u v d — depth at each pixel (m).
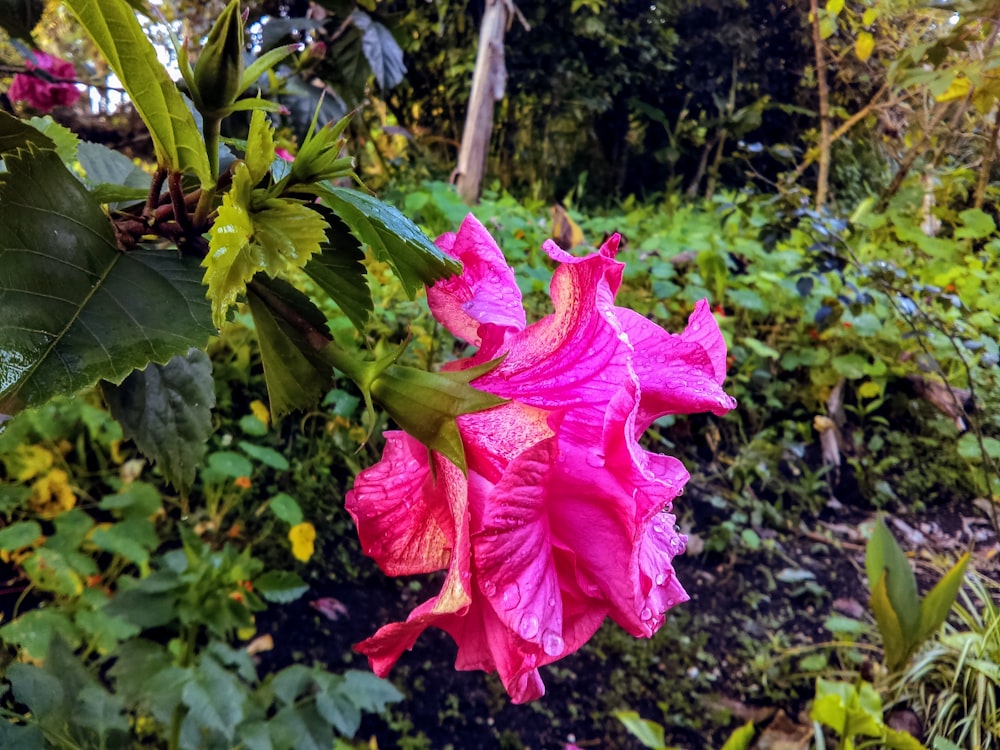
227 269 0.43
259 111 0.47
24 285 0.43
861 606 3.21
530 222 4.54
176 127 0.48
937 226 4.65
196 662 2.06
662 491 0.47
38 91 1.76
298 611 2.74
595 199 7.02
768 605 3.18
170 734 1.80
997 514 3.64
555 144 6.81
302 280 3.12
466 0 6.12
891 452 3.96
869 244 4.43
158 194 0.53
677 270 4.57
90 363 0.43
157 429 0.70
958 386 3.86
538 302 3.79
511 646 0.50
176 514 2.86
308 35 2.41
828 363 4.04
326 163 0.50
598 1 6.24
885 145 5.04
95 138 2.51
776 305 4.20
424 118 6.69
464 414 0.49
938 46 3.21
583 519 0.50
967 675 2.63
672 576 0.59
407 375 0.50
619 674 2.82
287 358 0.55
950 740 2.54
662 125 7.01
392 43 2.32
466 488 0.48
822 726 2.66
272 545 2.90
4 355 0.41
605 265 0.52
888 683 2.72
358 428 3.17
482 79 5.26
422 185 4.56
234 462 2.63
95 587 2.32
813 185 5.32
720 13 6.13
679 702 2.74
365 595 2.88
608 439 0.49
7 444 2.58
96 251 0.47
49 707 1.33
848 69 4.98
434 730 2.50
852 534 3.59
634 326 0.59
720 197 4.92
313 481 3.07
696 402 0.57
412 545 0.57
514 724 2.57
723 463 3.82
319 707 1.84
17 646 2.02
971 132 4.38
